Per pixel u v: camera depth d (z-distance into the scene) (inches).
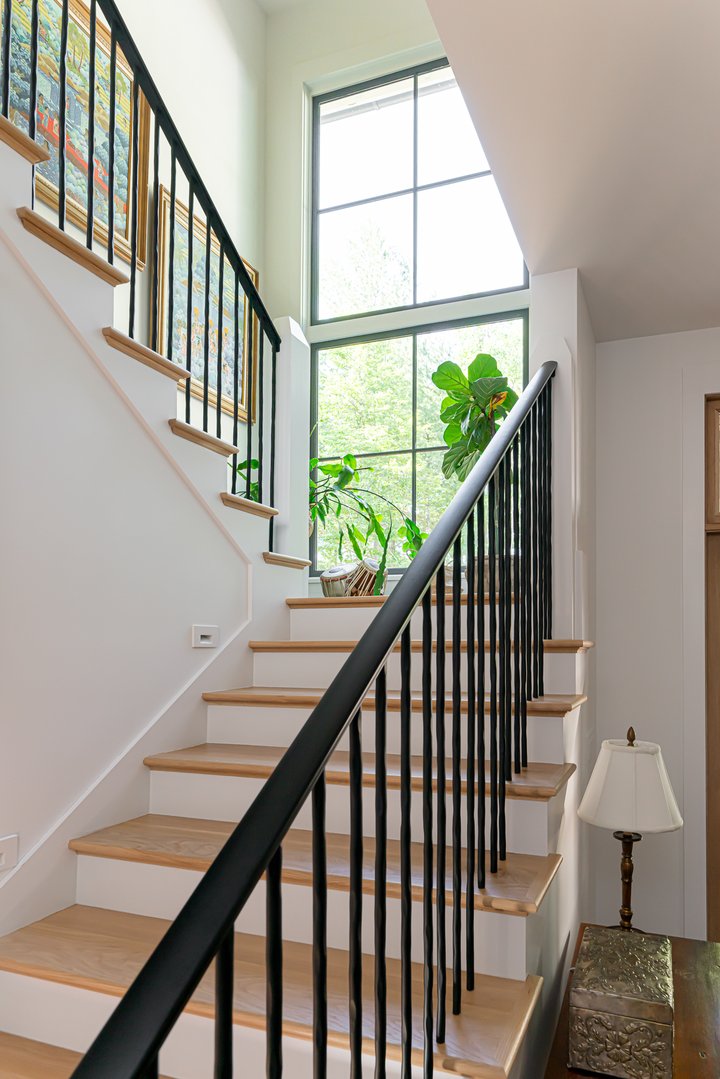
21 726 72.9
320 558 187.2
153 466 93.1
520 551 100.7
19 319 74.3
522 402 95.9
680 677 136.9
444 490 178.5
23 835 72.6
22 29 118.3
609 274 119.9
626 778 96.8
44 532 76.3
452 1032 55.4
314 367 194.1
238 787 85.0
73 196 128.2
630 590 141.5
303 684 110.0
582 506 122.6
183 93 163.9
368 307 189.6
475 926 65.8
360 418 188.2
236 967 63.8
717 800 134.6
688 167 91.0
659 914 132.9
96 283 84.1
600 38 71.6
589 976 70.5
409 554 167.5
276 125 198.1
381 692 47.1
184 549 98.9
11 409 73.0
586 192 96.7
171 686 95.4
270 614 118.5
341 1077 53.4
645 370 145.3
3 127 71.7
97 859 76.7
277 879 34.1
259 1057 56.0
